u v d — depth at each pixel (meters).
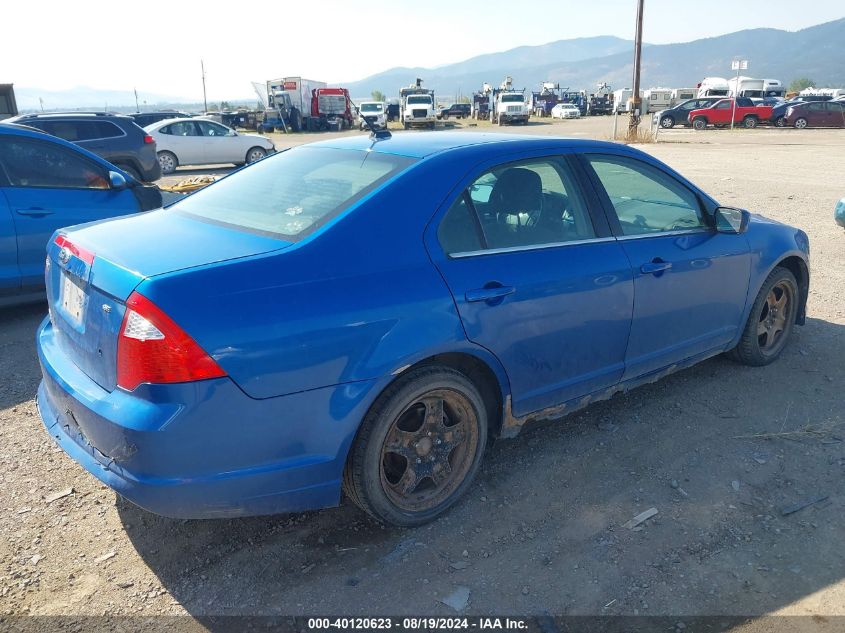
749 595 2.62
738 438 3.80
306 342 2.50
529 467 3.53
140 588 2.67
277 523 3.08
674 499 3.24
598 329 3.44
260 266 2.53
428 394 2.90
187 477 2.41
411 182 2.95
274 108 42.91
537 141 3.44
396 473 3.06
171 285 2.37
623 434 3.86
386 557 2.86
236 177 3.67
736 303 4.28
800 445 3.72
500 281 3.01
